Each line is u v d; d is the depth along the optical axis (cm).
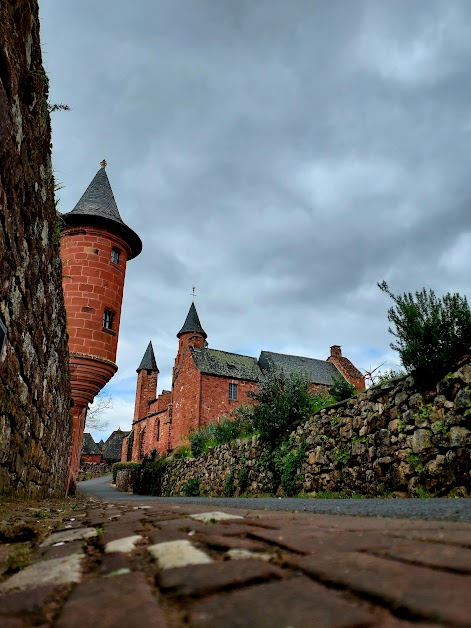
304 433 1121
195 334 4950
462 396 641
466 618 76
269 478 1250
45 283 564
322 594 98
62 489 1192
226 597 100
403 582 101
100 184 1680
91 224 1507
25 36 358
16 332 419
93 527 276
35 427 600
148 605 97
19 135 363
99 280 1462
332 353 4312
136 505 600
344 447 935
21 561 173
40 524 312
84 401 1469
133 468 3747
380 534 174
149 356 5869
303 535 179
